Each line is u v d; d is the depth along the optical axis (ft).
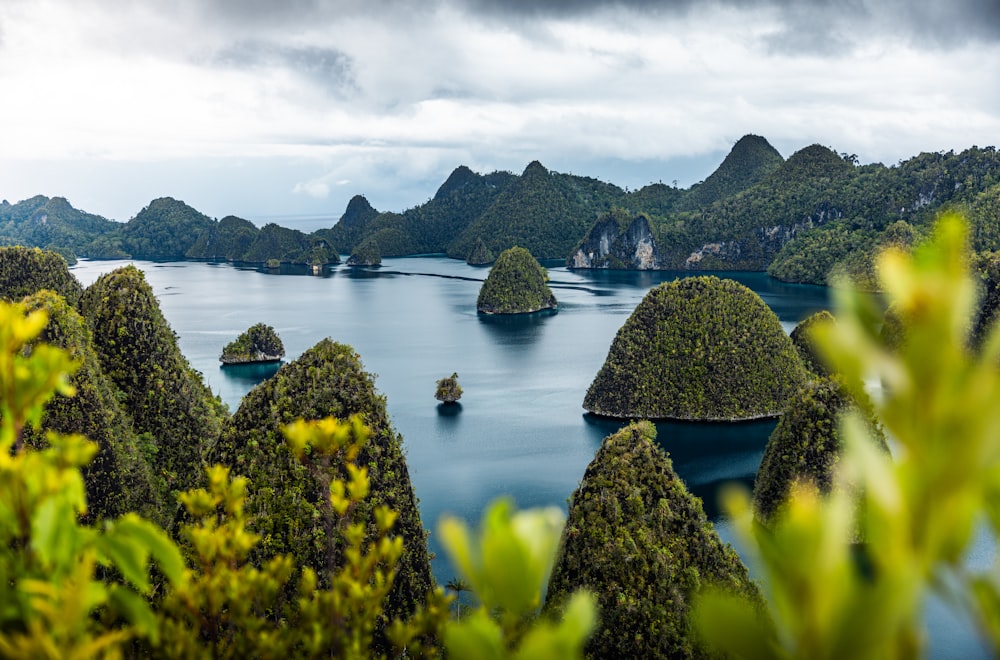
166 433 189.57
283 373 140.77
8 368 16.01
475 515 199.93
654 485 124.88
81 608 13.60
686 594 111.34
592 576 113.70
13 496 15.61
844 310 6.29
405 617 123.13
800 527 6.16
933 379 5.84
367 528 126.62
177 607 24.22
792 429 186.39
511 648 11.46
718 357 309.83
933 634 120.06
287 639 24.64
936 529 5.88
